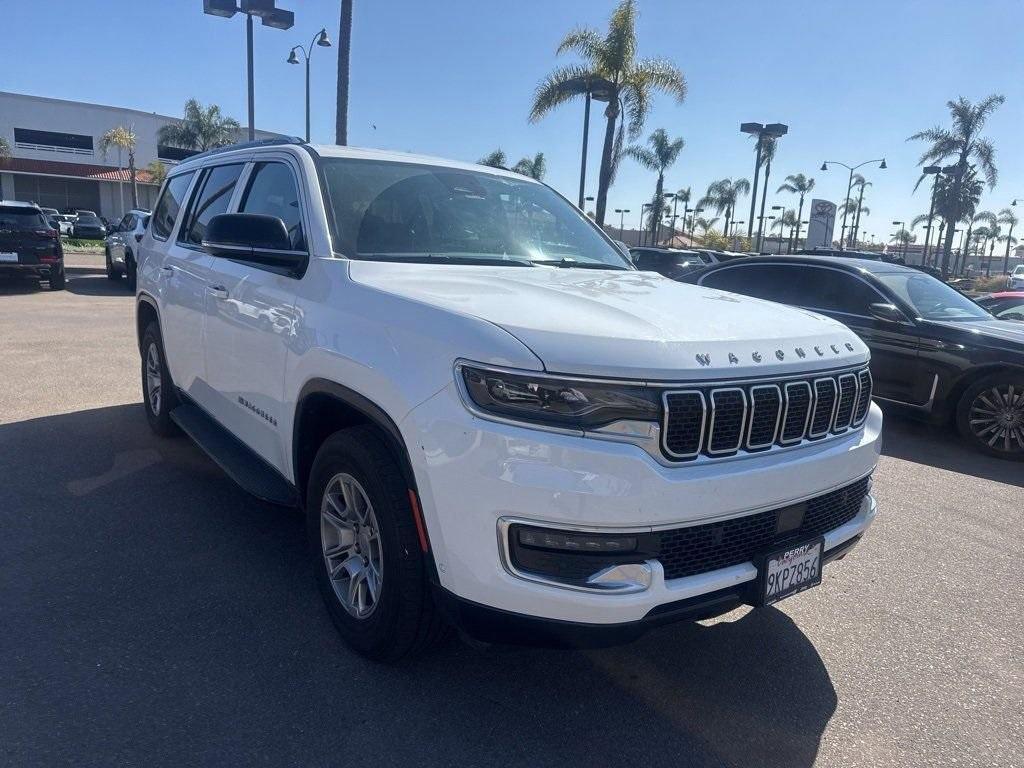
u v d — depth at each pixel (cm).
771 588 264
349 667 298
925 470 628
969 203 4288
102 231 3981
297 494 342
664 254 1700
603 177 2405
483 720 272
